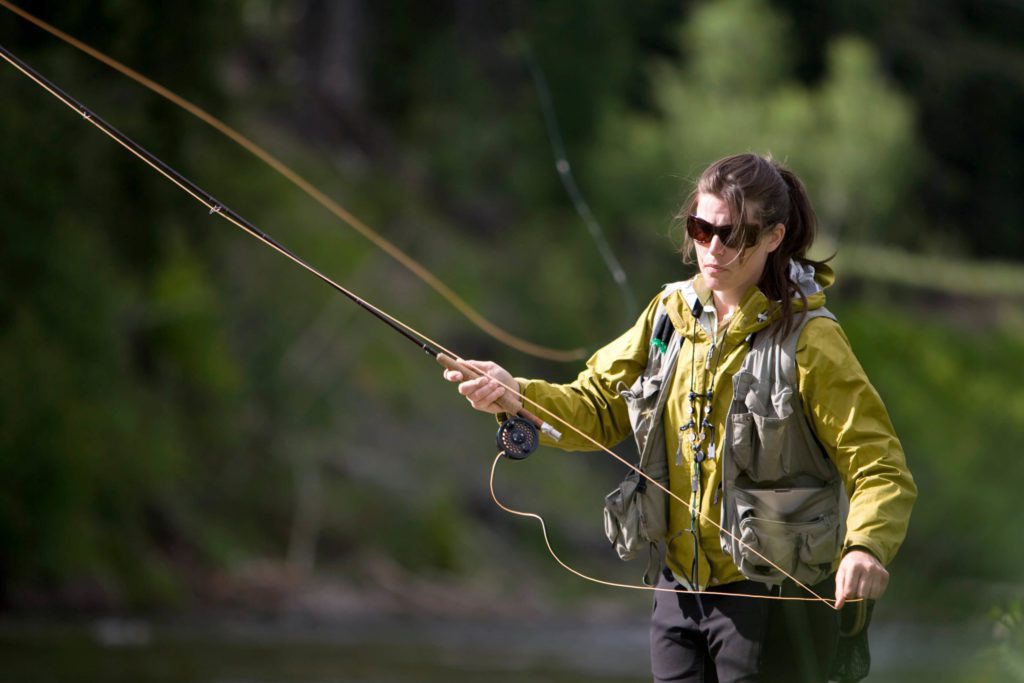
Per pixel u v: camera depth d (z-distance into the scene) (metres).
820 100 114.31
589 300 93.69
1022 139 146.75
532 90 98.50
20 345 48.91
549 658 40.00
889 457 10.00
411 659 37.75
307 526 62.34
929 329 115.94
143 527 54.34
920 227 133.00
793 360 10.32
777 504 10.30
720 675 10.52
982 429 73.06
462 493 71.25
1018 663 11.34
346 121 100.31
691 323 10.88
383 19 105.94
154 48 48.62
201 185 57.25
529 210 97.94
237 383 66.38
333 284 11.56
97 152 51.03
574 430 11.39
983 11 154.00
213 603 52.50
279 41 98.38
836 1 135.12
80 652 35.25
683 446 10.80
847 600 9.66
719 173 10.54
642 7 112.00
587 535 72.50
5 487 46.81
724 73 105.94
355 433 70.75
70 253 51.16
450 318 84.88
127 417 54.31
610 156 96.50
